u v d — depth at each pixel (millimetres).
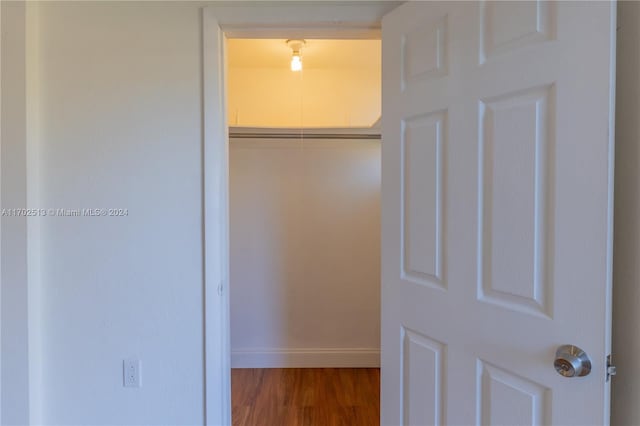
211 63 1344
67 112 1350
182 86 1354
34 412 1349
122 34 1346
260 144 2486
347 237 2527
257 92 2607
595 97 762
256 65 2547
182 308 1383
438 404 1116
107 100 1352
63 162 1355
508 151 918
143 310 1383
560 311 824
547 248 850
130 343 1387
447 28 1067
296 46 2205
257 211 2510
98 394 1394
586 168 779
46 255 1366
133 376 1391
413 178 1185
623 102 850
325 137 2465
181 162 1361
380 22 1348
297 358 2533
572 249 804
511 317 920
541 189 856
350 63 2508
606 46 745
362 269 2539
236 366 2525
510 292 922
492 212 958
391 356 1286
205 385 1385
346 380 2354
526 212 884
